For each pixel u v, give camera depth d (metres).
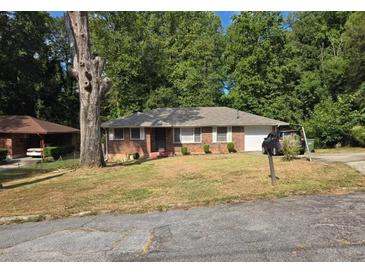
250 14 36.62
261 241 5.46
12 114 42.66
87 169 15.84
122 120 28.67
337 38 39.22
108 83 16.78
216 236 5.81
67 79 46.78
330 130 28.91
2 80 39.62
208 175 12.47
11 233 6.70
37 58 43.34
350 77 32.06
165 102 37.62
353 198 8.19
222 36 42.88
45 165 21.75
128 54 36.53
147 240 5.81
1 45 37.69
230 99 37.62
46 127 30.94
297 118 34.03
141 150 27.80
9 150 29.56
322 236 5.57
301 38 42.09
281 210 7.28
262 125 27.89
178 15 41.25
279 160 16.19
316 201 7.98
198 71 38.94
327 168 12.80
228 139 28.30
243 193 9.06
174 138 28.48
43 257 5.27
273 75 35.47
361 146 29.06
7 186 12.66
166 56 39.47
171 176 12.76
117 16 36.66
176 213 7.51
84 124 16.38
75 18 16.06
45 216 7.79
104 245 5.67
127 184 11.43
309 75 36.12
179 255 5.07
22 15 38.72
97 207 8.36
